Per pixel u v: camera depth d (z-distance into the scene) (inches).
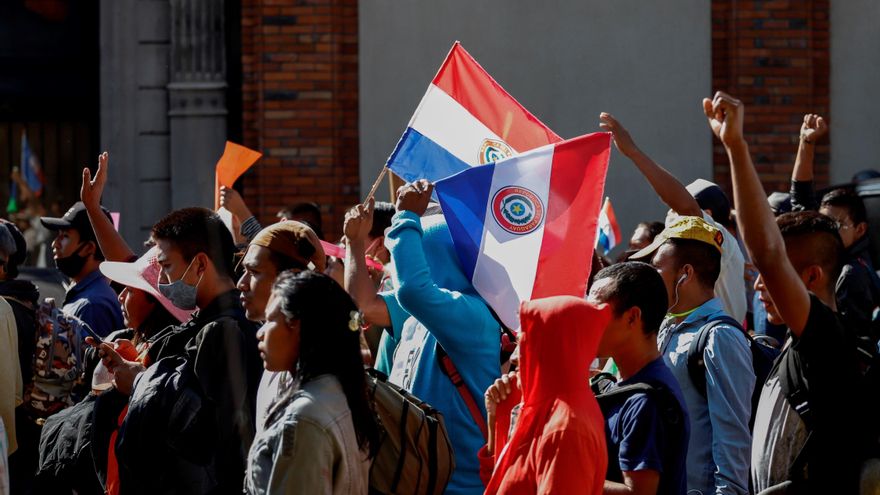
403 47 439.2
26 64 461.4
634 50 439.8
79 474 186.7
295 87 434.6
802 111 438.6
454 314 165.2
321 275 138.8
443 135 197.2
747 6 437.7
